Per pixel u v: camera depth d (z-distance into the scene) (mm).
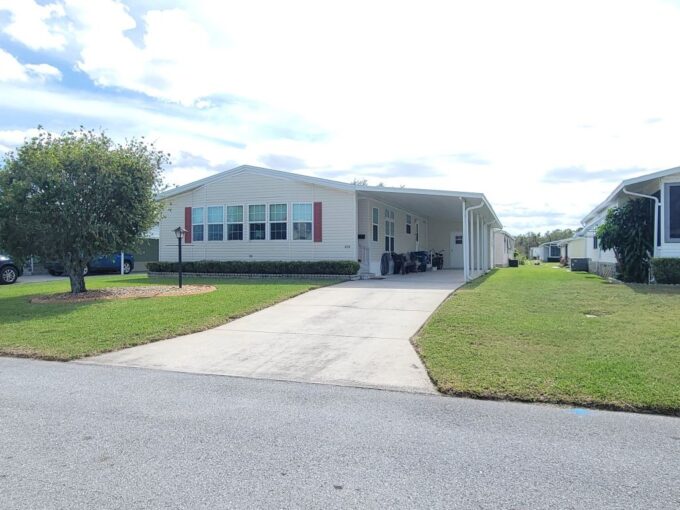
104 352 6852
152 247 30469
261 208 18891
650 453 3525
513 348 6395
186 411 4531
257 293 12016
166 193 20125
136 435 3938
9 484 3123
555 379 5117
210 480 3164
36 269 25203
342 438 3857
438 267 27359
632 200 15594
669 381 4945
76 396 4996
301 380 5562
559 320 8219
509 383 5047
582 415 4320
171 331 7914
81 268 12859
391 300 11078
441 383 5145
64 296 12211
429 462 3412
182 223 20219
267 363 6281
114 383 5473
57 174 11547
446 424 4145
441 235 30203
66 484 3121
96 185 12031
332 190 17859
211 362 6355
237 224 19234
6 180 11594
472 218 21547
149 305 10336
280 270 17500
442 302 10711
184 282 16297
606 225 16016
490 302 10430
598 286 13828
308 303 10758
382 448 3656
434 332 7441
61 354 6699
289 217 18438
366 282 15711
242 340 7488
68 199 11648
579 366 5520
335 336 7664
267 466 3365
